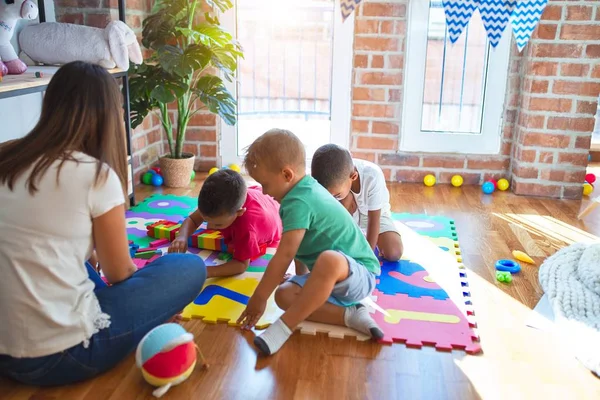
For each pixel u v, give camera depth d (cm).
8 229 128
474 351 164
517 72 326
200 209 199
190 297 160
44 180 127
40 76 205
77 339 136
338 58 333
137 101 295
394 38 323
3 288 130
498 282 210
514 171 329
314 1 434
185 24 305
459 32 229
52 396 141
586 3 293
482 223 277
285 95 458
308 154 384
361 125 339
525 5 235
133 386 146
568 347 168
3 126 239
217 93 310
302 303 163
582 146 312
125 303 144
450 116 338
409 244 243
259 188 238
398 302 191
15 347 133
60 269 132
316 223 170
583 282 200
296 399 142
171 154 325
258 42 442
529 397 145
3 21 212
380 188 213
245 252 204
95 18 279
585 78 303
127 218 267
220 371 153
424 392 146
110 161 138
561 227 273
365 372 154
